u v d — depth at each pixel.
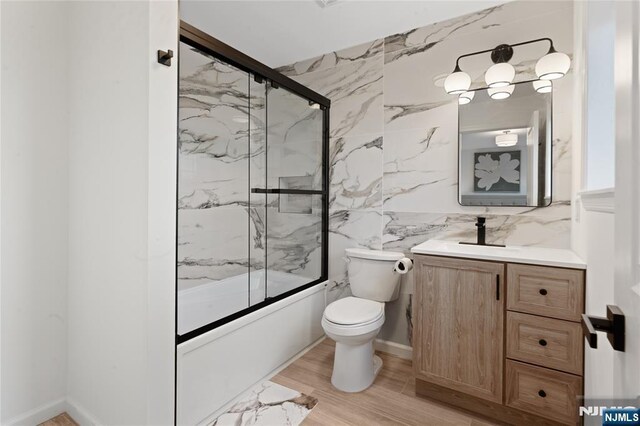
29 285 1.53
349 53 2.60
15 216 1.48
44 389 1.59
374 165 2.48
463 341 1.70
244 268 2.76
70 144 1.64
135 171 1.30
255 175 2.75
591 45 1.44
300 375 2.08
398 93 2.38
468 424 1.63
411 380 2.03
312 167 2.63
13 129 1.47
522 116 1.96
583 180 1.49
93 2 1.48
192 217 2.39
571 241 1.81
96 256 1.48
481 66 2.09
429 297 1.80
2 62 1.43
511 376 1.58
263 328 2.01
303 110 2.59
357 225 2.56
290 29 2.35
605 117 1.43
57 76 1.61
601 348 1.11
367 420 1.65
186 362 1.51
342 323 1.83
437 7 2.08
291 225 2.62
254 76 2.20
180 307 2.08
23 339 1.52
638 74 0.52
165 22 1.30
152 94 1.26
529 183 1.93
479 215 2.09
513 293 1.57
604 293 1.13
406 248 2.36
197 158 2.41
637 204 0.53
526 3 1.96
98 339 1.48
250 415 1.68
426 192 2.28
